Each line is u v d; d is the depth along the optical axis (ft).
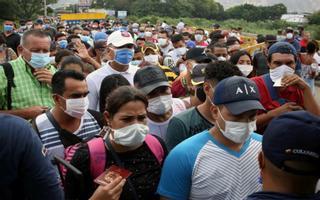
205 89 11.10
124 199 9.16
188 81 16.80
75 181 9.07
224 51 23.35
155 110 12.73
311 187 5.74
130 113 9.23
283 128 5.69
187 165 8.92
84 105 11.85
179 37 32.73
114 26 101.76
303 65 34.12
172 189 9.01
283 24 162.81
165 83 12.67
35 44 14.71
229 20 224.33
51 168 7.05
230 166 8.98
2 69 14.65
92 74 16.87
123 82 13.44
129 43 17.33
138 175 9.42
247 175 9.12
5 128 6.53
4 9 167.63
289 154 5.56
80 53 24.45
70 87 11.58
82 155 9.32
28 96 14.76
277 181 5.80
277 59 13.61
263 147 5.93
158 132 13.02
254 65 19.75
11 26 39.73
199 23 209.67
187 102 14.75
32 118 13.32
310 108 13.48
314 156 5.50
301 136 5.54
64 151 11.53
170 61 28.22
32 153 6.70
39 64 14.87
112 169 8.59
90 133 12.28
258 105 8.74
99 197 8.06
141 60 25.66
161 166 9.73
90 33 65.62
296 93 13.88
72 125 12.03
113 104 9.32
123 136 9.28
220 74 10.77
